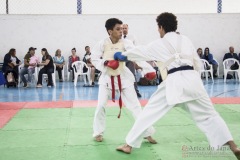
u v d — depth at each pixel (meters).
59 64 13.34
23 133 4.52
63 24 14.30
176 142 4.02
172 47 3.07
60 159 3.38
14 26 14.02
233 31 14.99
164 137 4.27
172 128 4.77
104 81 3.94
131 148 3.57
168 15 3.19
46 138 4.25
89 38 14.46
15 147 3.83
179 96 2.96
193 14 14.73
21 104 7.16
